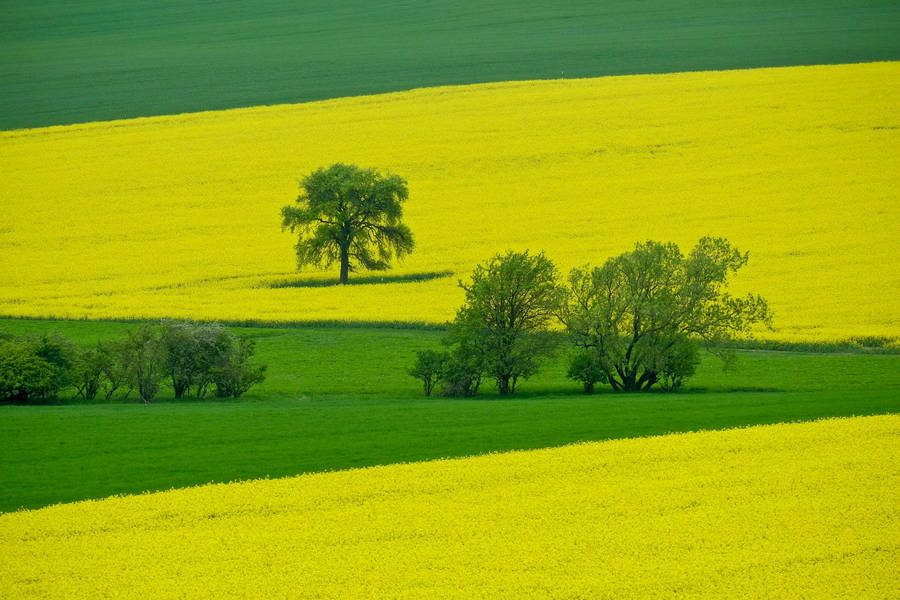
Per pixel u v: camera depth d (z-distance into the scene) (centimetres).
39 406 11581
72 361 12494
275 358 14538
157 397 12738
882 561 6575
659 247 12950
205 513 7619
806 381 12700
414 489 8044
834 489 7788
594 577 6406
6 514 7650
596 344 12794
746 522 7200
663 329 12738
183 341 12681
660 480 8119
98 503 7869
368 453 9162
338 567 6619
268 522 7425
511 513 7494
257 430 10062
